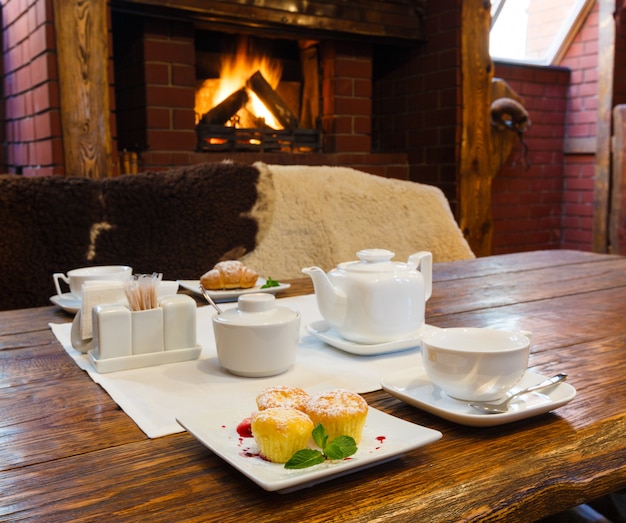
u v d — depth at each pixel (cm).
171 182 219
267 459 55
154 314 89
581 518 102
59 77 276
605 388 79
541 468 59
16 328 112
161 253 214
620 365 88
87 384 82
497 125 430
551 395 72
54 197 197
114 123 289
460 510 53
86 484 55
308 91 386
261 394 63
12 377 85
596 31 486
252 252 237
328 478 56
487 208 400
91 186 204
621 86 450
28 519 50
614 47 443
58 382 82
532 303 129
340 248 250
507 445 63
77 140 280
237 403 73
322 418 57
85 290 93
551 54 509
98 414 71
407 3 385
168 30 317
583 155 507
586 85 497
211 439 59
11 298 191
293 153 361
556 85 504
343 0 357
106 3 281
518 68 482
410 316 94
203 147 339
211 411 71
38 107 291
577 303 129
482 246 401
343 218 254
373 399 75
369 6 368
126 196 209
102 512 51
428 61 395
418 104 405
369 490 54
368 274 93
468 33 380
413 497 53
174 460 60
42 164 293
